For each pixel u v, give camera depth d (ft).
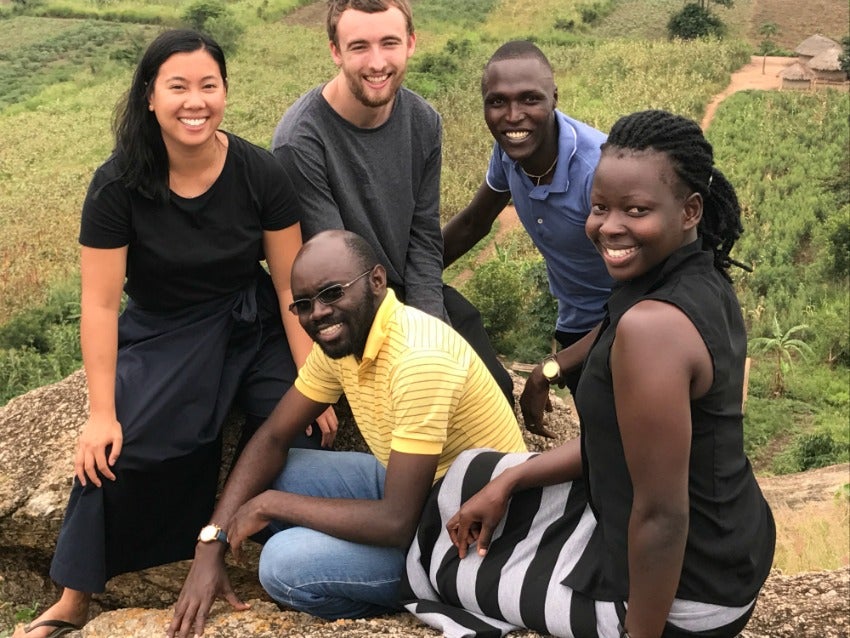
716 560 8.70
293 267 10.44
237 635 11.02
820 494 51.03
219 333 12.60
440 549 10.66
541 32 221.46
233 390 12.80
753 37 220.02
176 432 12.08
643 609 8.47
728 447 8.42
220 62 11.53
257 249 12.60
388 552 11.05
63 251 104.53
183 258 12.13
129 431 11.87
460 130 142.41
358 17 12.53
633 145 8.09
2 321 86.07
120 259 11.96
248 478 11.68
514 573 10.11
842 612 12.07
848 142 137.80
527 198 14.39
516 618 10.09
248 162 12.18
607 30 226.58
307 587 10.87
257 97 173.78
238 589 14.20
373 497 11.94
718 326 8.04
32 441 14.69
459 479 10.71
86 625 11.76
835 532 40.14
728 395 8.26
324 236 10.45
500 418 11.35
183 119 11.30
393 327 10.55
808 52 184.44
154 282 12.37
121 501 11.96
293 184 13.15
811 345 88.43
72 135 161.17
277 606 11.67
